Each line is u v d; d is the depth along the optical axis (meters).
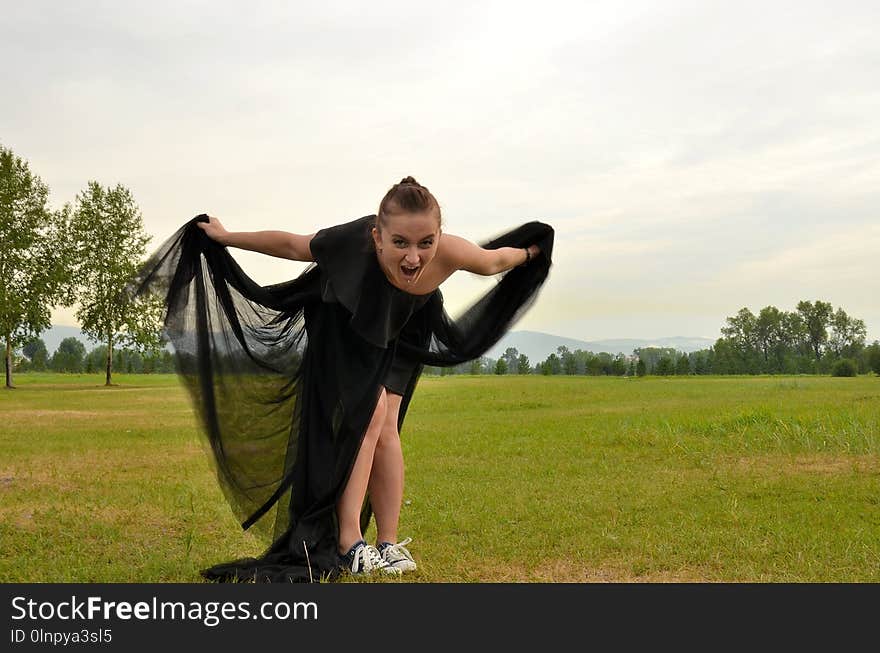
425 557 5.54
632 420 15.35
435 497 7.84
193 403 5.44
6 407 23.02
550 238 5.55
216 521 6.91
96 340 45.47
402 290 4.98
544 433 13.77
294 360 5.56
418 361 5.50
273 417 5.48
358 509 5.17
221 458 5.43
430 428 15.28
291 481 5.36
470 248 5.09
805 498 7.58
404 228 4.55
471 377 52.16
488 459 10.74
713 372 96.69
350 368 5.16
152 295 5.40
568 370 82.81
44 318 43.91
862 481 8.38
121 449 12.17
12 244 42.59
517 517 6.81
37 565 5.40
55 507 7.45
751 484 8.35
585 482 8.69
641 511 7.04
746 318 116.31
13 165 43.12
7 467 10.20
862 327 112.25
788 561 5.34
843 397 22.69
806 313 114.31
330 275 4.93
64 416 19.19
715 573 5.11
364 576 4.97
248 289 5.43
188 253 5.48
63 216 45.28
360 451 5.14
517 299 5.64
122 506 7.53
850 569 5.14
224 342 5.49
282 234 5.15
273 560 5.18
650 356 96.75
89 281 45.12
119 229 45.16
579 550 5.64
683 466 9.81
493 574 5.13
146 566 5.27
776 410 16.09
